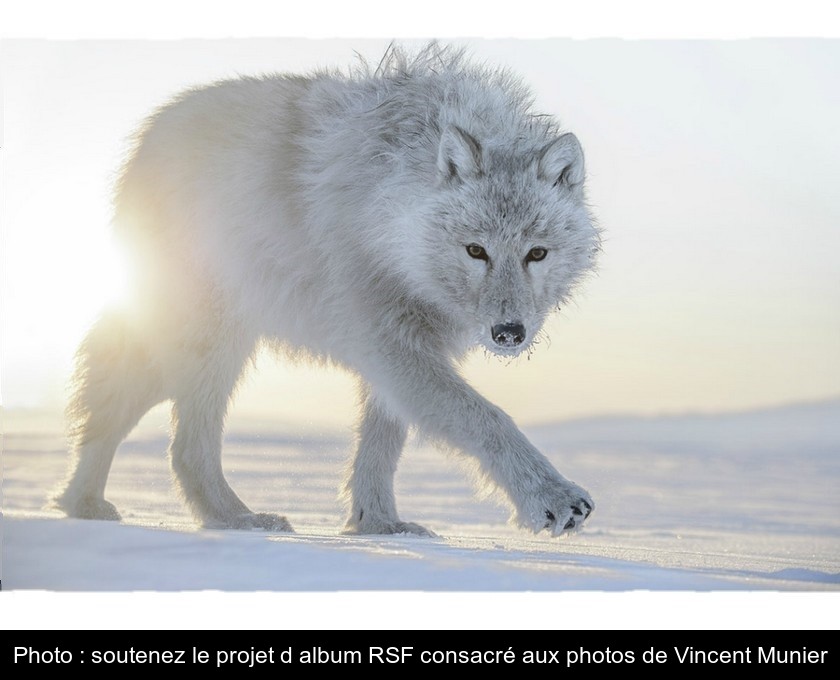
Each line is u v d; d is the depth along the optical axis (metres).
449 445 5.14
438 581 3.61
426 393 5.20
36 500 8.21
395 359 5.29
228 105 6.04
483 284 5.06
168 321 6.04
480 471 5.05
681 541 8.40
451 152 5.11
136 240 6.16
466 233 5.07
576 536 8.17
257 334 6.12
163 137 6.17
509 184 5.11
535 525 4.81
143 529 4.24
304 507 9.36
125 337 6.27
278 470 12.39
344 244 5.36
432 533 5.96
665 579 3.87
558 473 4.92
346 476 6.16
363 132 5.40
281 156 5.69
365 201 5.30
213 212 5.83
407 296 5.30
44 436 13.07
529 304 5.06
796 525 10.13
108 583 3.45
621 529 9.41
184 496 6.00
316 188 5.44
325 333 5.65
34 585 3.45
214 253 5.86
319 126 5.62
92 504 6.12
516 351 5.00
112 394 6.25
